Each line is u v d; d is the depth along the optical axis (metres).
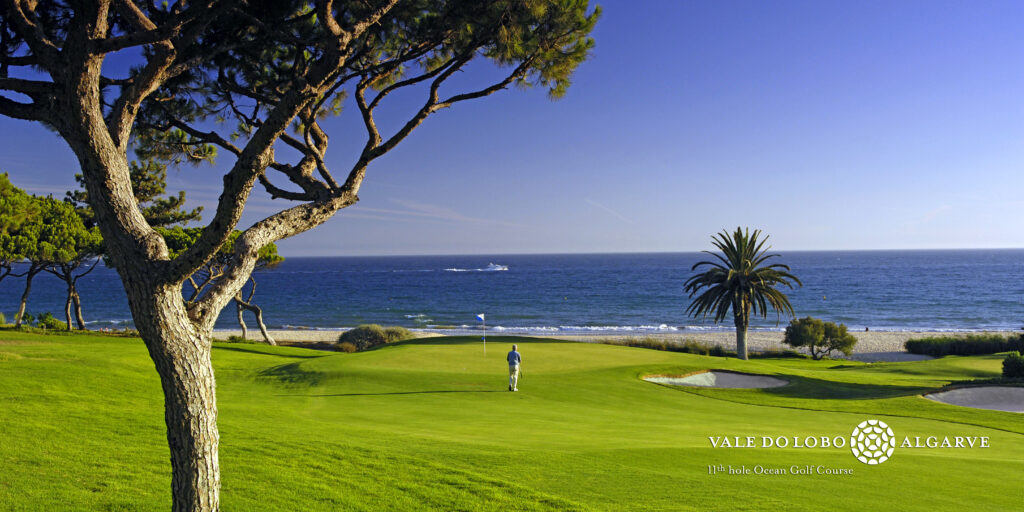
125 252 4.61
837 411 16.86
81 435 10.14
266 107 8.07
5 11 5.48
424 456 10.00
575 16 7.03
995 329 75.88
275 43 7.38
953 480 9.27
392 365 23.52
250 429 11.44
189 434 4.83
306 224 5.54
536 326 80.44
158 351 4.67
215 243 4.60
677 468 9.76
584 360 25.41
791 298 115.88
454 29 6.83
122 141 4.99
